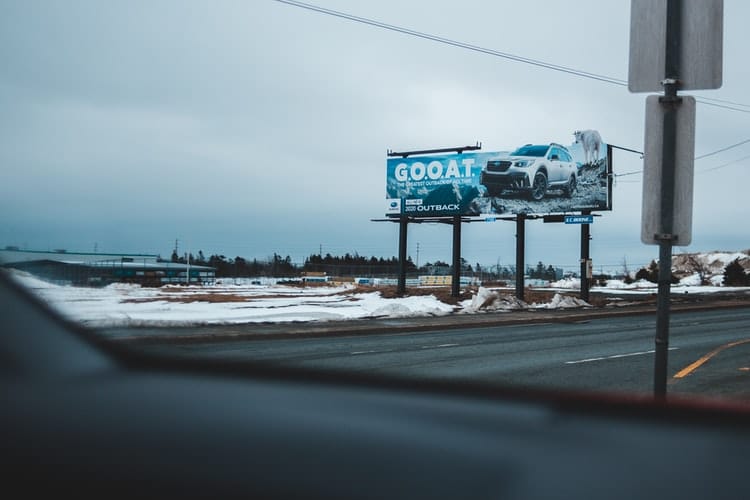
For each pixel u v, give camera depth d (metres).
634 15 5.35
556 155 33.44
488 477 1.06
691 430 1.46
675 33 5.20
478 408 1.51
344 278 68.88
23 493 1.01
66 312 1.55
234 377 1.65
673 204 5.25
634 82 5.36
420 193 35.34
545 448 1.23
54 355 1.38
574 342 16.62
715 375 10.92
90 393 1.33
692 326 22.58
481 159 34.38
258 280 71.38
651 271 77.69
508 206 33.91
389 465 1.10
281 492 1.00
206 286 55.47
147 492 1.00
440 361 12.49
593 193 32.91
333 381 1.74
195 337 15.33
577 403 1.65
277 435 1.22
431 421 1.37
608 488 1.05
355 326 19.38
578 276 80.12
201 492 1.00
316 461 1.10
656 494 1.04
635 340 17.23
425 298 32.28
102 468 1.05
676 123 5.23
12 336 1.34
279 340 16.56
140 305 24.97
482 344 15.96
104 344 1.59
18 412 1.19
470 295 34.16
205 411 1.33
